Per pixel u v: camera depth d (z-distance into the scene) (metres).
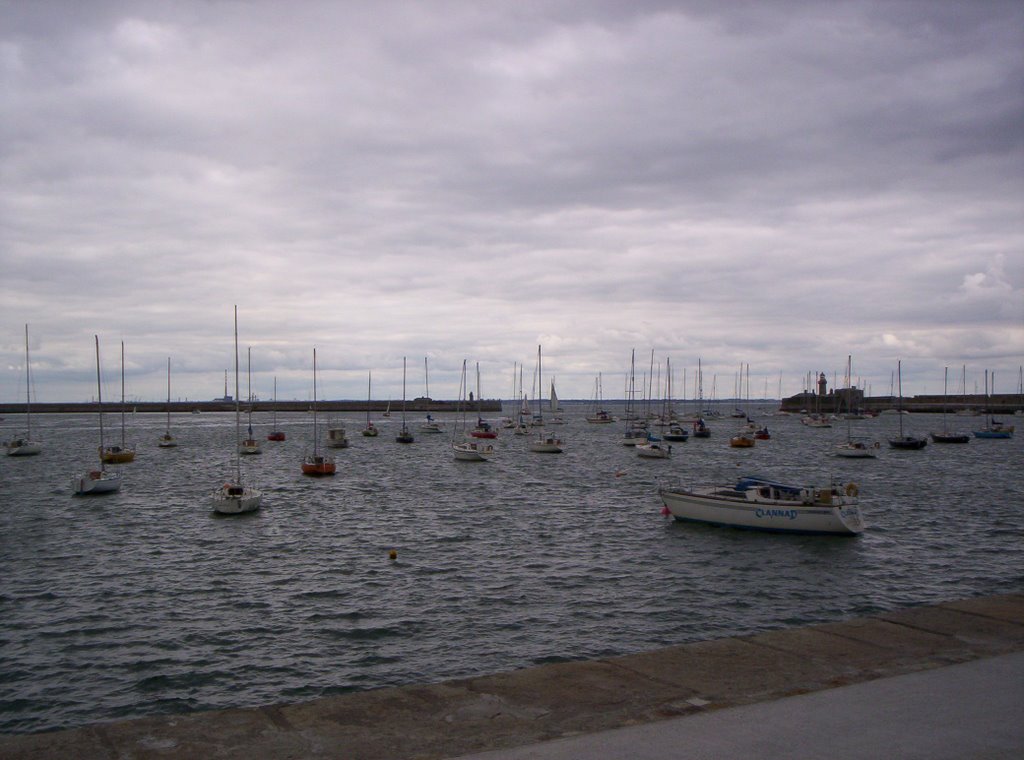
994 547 37.09
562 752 7.13
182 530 42.50
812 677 9.09
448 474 74.62
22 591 28.95
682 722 7.81
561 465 84.62
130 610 26.28
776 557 34.78
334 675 20.23
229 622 24.78
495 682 9.08
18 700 18.81
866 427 174.50
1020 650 10.02
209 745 7.42
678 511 44.06
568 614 25.42
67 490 62.47
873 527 42.91
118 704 18.56
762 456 98.50
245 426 185.50
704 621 24.80
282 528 42.91
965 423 185.25
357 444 121.31
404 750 7.26
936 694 8.50
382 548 36.75
